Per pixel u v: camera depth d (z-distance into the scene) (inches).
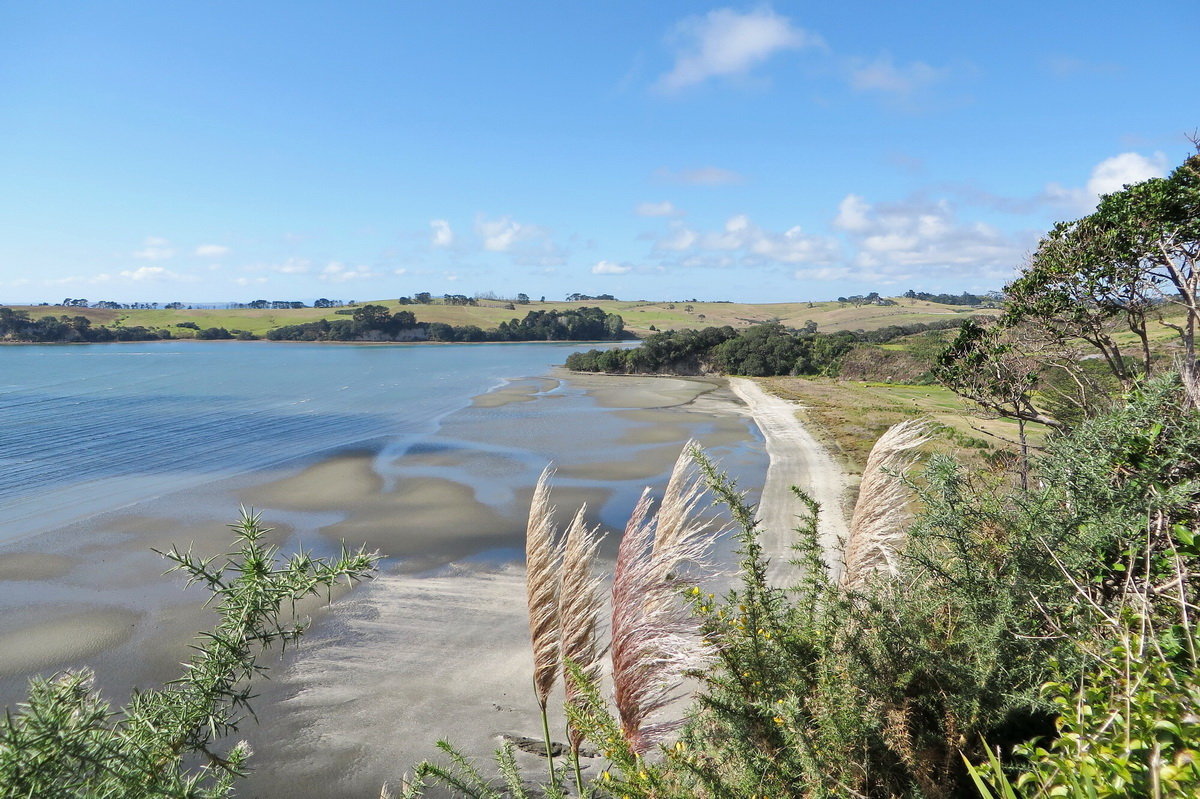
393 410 1951.3
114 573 669.9
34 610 583.8
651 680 107.1
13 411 1892.2
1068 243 454.9
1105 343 458.6
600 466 1173.1
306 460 1217.4
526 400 2210.9
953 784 123.4
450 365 3875.5
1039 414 499.2
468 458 1239.5
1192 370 182.5
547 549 111.3
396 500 946.1
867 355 2974.9
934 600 154.1
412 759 378.3
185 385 2652.6
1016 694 125.2
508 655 492.7
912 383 2628.0
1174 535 128.9
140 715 80.1
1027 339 491.5
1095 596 138.3
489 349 5536.4
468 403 2117.4
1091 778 74.1
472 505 920.9
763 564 148.6
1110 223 426.3
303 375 3154.5
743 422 1708.9
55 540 770.2
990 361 504.7
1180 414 147.9
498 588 625.9
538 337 6653.5
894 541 155.5
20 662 497.0
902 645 139.5
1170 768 69.1
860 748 125.0
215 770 83.8
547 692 114.2
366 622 548.1
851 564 158.4
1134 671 94.8
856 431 1503.4
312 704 430.9
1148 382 156.9
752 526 147.6
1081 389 444.5
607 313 7672.2
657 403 2145.7
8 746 66.5
